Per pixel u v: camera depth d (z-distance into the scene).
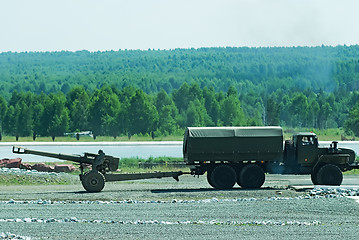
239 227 33.38
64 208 41.75
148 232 31.77
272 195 49.66
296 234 31.19
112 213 38.97
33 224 34.56
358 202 43.69
